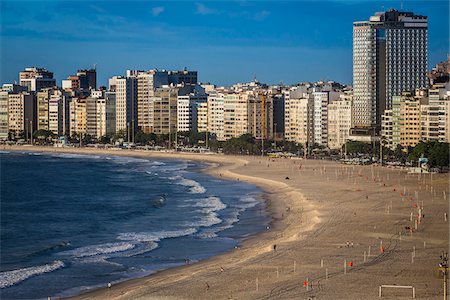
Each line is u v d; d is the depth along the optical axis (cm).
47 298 18700
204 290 18062
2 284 19988
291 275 19225
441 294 17275
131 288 19262
